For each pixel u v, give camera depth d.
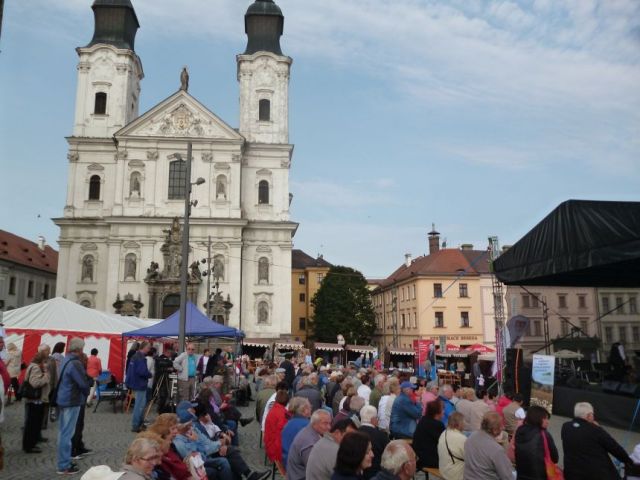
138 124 60.88
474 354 31.81
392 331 85.56
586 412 8.62
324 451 7.43
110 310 56.97
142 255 58.41
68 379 12.04
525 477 8.26
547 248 14.01
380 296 95.50
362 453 6.25
